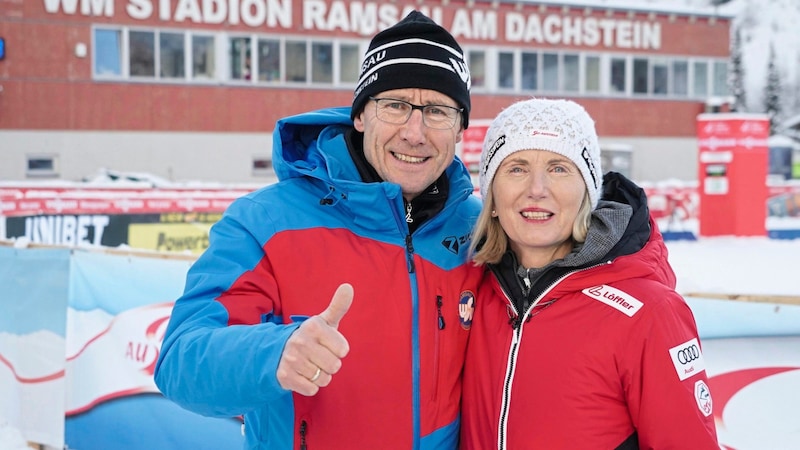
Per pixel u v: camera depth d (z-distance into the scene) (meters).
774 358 2.55
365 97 1.99
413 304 1.83
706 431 1.65
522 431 1.72
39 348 3.86
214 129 19.88
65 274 3.76
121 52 18.97
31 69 18.25
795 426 2.51
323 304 1.79
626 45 23.64
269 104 20.33
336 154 1.98
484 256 1.93
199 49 19.69
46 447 3.83
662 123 24.19
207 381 1.48
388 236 1.89
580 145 1.83
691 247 12.08
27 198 9.90
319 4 20.59
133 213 10.29
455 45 2.04
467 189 2.00
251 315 1.68
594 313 1.72
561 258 1.85
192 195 10.84
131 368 3.52
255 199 1.90
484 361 1.85
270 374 1.40
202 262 1.76
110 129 18.97
